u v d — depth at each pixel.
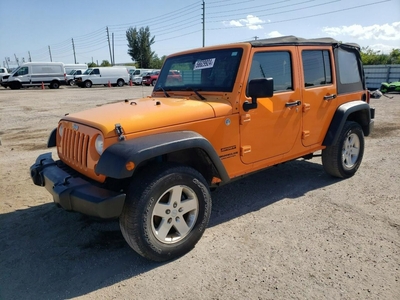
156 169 2.85
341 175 4.84
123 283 2.73
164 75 4.31
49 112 13.55
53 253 3.21
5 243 3.41
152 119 2.93
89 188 2.78
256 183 4.91
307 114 4.17
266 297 2.50
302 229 3.49
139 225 2.73
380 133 8.17
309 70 4.18
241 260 2.98
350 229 3.45
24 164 6.20
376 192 4.41
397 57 35.38
